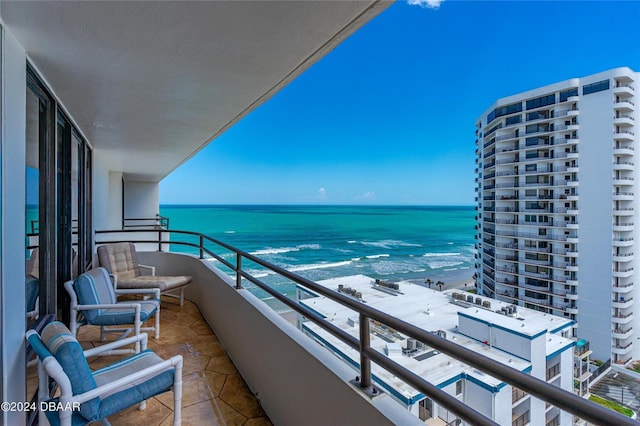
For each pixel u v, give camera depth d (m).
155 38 1.47
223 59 1.71
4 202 1.24
